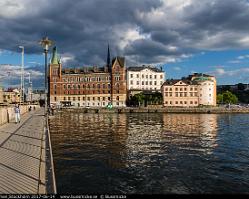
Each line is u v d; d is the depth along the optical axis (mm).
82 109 182000
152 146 48281
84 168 32844
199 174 30875
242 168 33594
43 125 55969
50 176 20000
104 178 29062
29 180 19469
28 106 126750
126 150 44219
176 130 76562
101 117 137375
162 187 26578
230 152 43250
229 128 84875
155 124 97312
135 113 179625
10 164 23531
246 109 188500
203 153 42281
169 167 33656
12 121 66750
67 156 39438
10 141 35094
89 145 48750
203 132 72000
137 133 68062
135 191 25406
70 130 74000
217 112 187000
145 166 34062
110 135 63500
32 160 24859
